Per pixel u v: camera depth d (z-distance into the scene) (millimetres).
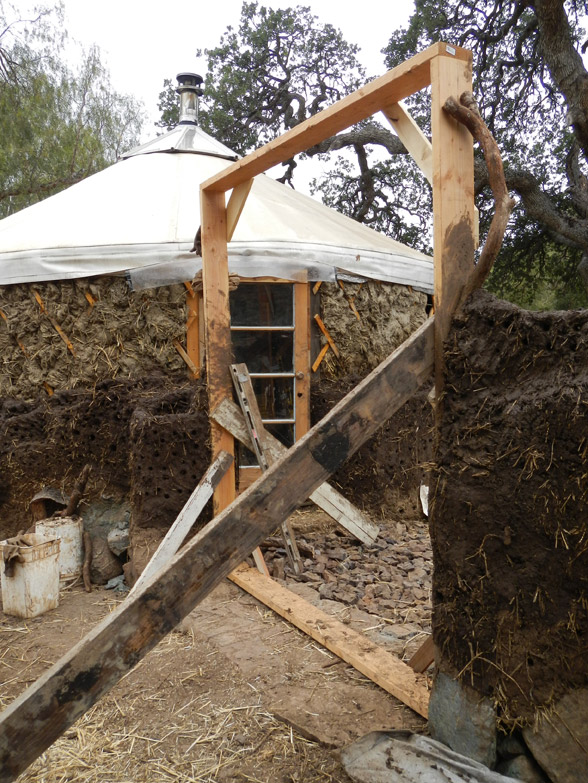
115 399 5168
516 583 2115
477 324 2242
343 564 4668
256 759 2434
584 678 1950
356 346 6156
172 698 2895
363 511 5512
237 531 2088
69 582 4570
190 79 9125
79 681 1803
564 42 11180
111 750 2518
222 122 19469
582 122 11219
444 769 2158
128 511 5008
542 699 2057
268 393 5863
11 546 3936
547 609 2035
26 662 3328
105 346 5715
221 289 4402
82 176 15406
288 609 3705
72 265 5586
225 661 3201
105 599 4285
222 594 4105
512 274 16969
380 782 2166
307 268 5809
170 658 3273
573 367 1957
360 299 6199
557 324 1992
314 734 2525
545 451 1997
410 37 16641
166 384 5508
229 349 4496
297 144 3186
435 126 2238
